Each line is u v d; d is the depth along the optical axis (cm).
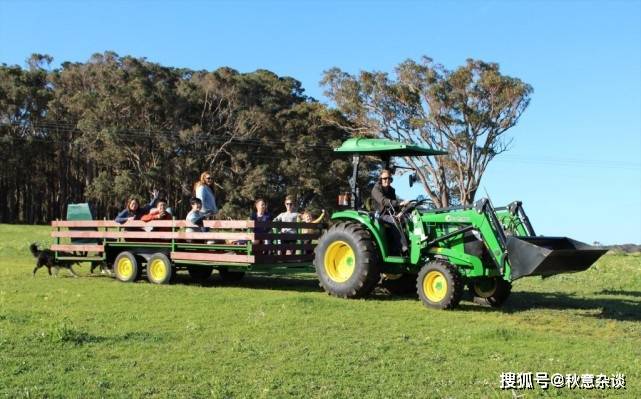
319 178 5362
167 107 5300
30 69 6125
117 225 1306
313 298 991
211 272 1361
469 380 589
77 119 5662
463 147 4291
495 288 998
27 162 5750
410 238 1023
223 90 5453
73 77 5722
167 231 1251
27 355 637
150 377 577
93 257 1341
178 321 821
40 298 1007
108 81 5378
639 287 1296
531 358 668
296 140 5472
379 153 1116
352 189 1120
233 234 1151
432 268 955
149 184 5181
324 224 1256
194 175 5353
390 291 1137
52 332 695
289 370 605
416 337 751
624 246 3036
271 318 841
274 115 5594
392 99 4394
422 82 4291
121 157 5184
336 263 1085
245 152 5434
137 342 701
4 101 5594
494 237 922
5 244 2233
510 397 543
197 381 569
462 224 978
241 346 690
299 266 1210
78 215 1445
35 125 5706
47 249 1398
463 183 4350
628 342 756
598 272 1622
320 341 720
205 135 5328
